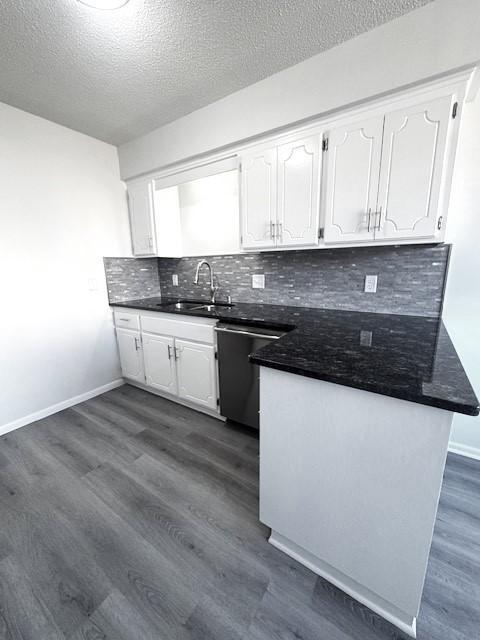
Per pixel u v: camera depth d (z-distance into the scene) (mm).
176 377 2412
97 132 2371
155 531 1320
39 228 2195
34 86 1740
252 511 1426
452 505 1437
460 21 1153
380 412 849
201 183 2662
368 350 1150
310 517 1083
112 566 1168
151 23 1276
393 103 1386
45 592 1078
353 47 1387
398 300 1824
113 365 2867
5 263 2039
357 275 1936
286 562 1181
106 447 1931
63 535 1303
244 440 1999
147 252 2766
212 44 1411
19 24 1260
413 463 825
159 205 2654
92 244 2566
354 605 1029
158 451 1884
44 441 2006
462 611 1003
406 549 890
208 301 2758
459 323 1684
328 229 1667
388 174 1445
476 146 1479
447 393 750
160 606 1029
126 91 1799
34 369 2260
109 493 1540
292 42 1403
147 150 2416
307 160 1673
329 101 1499
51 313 2328
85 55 1475
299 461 1059
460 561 1170
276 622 982
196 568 1158
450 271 1653
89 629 970
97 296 2656
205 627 971
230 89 1789
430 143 1332
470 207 1544
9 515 1410
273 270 2320
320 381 942
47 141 2180
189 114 2066
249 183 1927
